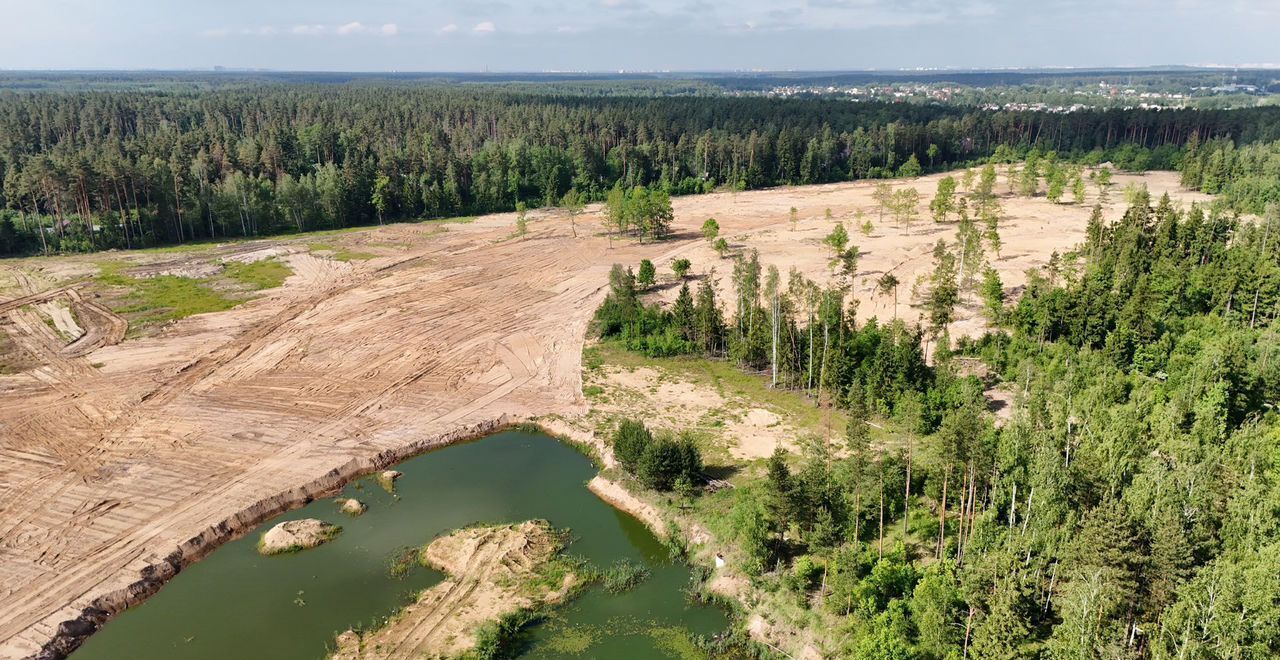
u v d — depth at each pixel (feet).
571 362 295.69
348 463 220.43
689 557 179.93
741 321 293.43
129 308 351.46
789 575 163.73
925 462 194.49
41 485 206.28
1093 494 161.48
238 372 283.59
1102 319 266.57
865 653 132.77
